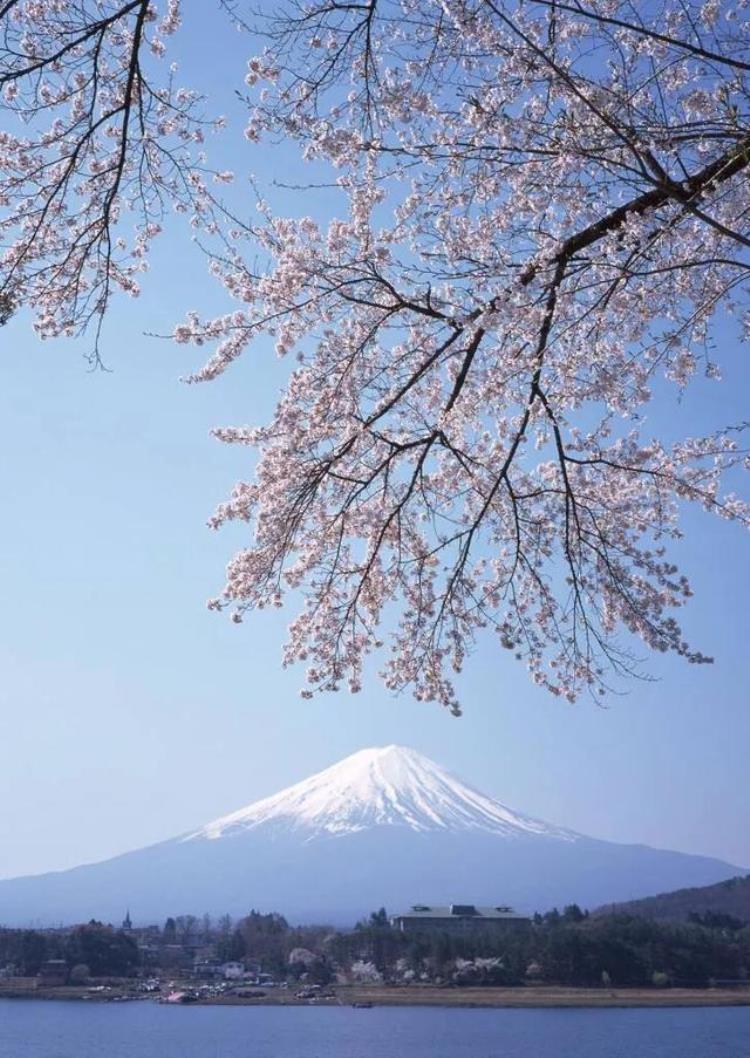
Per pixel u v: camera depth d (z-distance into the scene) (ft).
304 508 30.45
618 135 19.40
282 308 29.43
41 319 24.99
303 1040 215.31
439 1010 261.85
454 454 30.22
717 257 26.07
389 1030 229.86
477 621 31.42
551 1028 221.25
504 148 25.26
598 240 25.57
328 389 29.91
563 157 24.11
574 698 32.01
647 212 24.03
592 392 27.43
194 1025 244.42
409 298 28.76
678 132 21.66
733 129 21.35
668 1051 178.91
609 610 30.96
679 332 26.50
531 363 26.84
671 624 30.68
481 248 26.68
